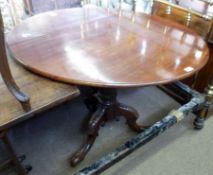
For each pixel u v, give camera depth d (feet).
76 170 4.06
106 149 4.46
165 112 5.36
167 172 4.09
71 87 3.03
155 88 6.02
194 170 4.14
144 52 3.35
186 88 4.84
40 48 3.34
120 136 4.73
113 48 3.42
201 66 3.14
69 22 4.15
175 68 3.05
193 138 4.73
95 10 4.71
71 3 6.89
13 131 4.73
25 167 3.88
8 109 2.72
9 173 3.90
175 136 4.74
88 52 3.29
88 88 5.09
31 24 4.02
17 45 3.41
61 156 4.29
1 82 3.07
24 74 3.17
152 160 4.27
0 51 2.20
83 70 2.92
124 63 3.09
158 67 3.05
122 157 3.49
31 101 2.80
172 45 3.58
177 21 5.15
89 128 4.25
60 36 3.67
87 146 4.27
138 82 2.77
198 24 4.81
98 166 3.26
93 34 3.77
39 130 4.79
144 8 6.00
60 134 4.72
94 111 4.77
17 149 4.39
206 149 4.52
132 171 4.08
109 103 4.33
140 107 5.48
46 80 3.10
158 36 3.83
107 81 2.76
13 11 5.90
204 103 4.41
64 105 5.39
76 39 3.61
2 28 2.09
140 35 3.83
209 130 4.92
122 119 5.10
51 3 6.53
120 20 4.34
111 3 6.27
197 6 4.95
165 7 5.26
